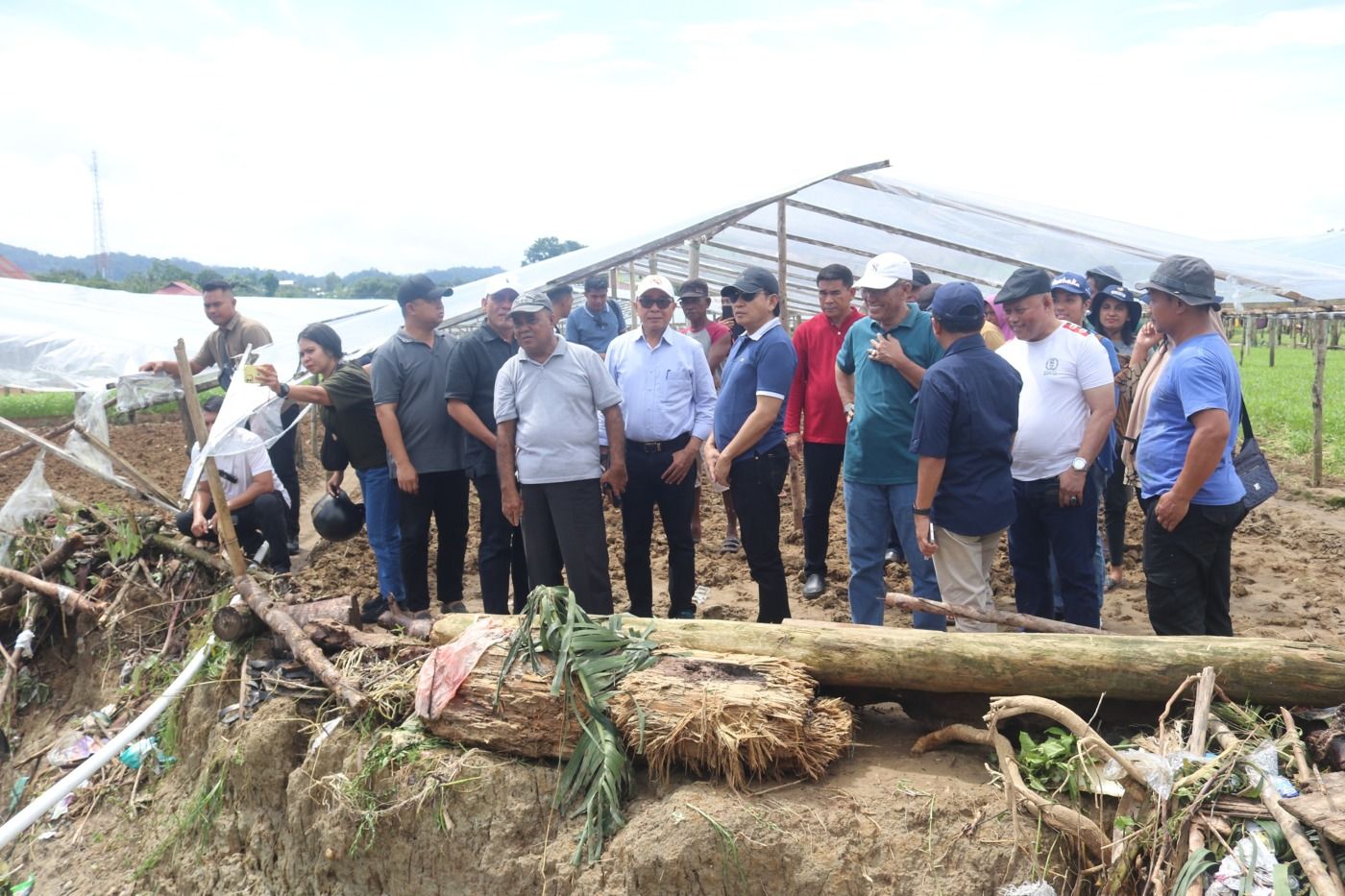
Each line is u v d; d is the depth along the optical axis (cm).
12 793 561
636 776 376
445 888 379
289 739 440
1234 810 296
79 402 717
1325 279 823
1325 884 259
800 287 1529
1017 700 339
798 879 324
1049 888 307
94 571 698
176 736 517
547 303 503
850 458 502
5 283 1166
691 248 1059
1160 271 393
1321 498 971
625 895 338
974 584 444
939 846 324
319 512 626
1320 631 562
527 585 618
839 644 384
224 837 447
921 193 845
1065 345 466
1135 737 350
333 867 402
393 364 565
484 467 569
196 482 523
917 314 491
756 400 513
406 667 442
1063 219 894
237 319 841
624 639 391
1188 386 378
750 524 529
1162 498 391
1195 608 404
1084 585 470
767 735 344
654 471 560
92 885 475
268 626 502
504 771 380
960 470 432
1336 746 318
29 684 648
